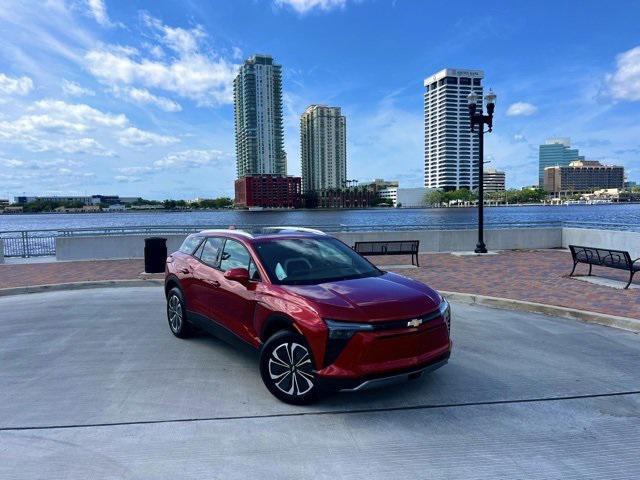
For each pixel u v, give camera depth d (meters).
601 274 10.93
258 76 168.25
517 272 11.38
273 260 5.00
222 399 4.41
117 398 4.43
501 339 6.26
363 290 4.36
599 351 5.76
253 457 3.40
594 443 3.59
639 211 73.81
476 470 3.23
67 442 3.62
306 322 4.04
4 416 4.07
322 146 189.38
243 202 160.62
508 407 4.22
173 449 3.51
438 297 4.55
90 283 10.57
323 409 4.19
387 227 16.70
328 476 3.16
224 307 5.25
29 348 6.00
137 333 6.71
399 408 4.21
